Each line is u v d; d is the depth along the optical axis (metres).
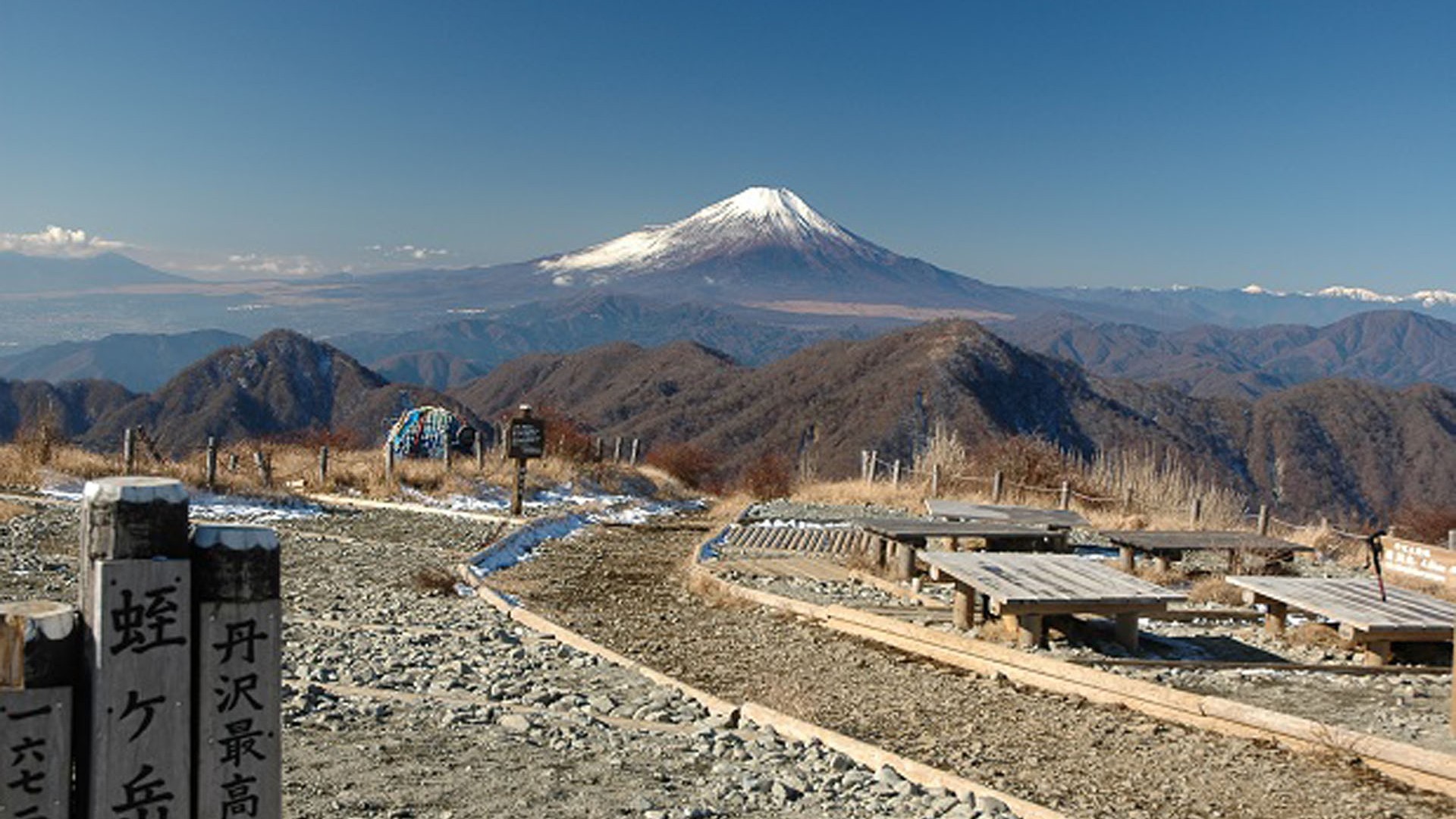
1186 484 29.83
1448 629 11.33
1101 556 20.56
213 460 24.23
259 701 3.55
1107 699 9.72
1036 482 29.98
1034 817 6.61
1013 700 9.83
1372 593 12.96
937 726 8.95
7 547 16.09
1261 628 13.99
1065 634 12.41
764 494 33.41
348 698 8.62
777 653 11.77
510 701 8.94
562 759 7.29
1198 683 10.39
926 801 6.78
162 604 3.38
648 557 20.12
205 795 3.47
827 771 7.38
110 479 3.43
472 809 6.18
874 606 14.59
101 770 3.29
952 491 30.19
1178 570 18.91
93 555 3.34
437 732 7.83
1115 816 6.89
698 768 7.34
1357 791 7.42
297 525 21.73
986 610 13.34
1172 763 8.00
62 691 3.26
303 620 11.99
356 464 30.03
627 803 6.43
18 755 3.20
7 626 3.23
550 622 12.57
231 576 3.50
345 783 6.50
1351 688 10.39
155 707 3.37
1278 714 8.54
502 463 32.28
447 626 12.16
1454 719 8.61
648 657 11.45
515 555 19.53
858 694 10.01
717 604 14.84
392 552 18.56
